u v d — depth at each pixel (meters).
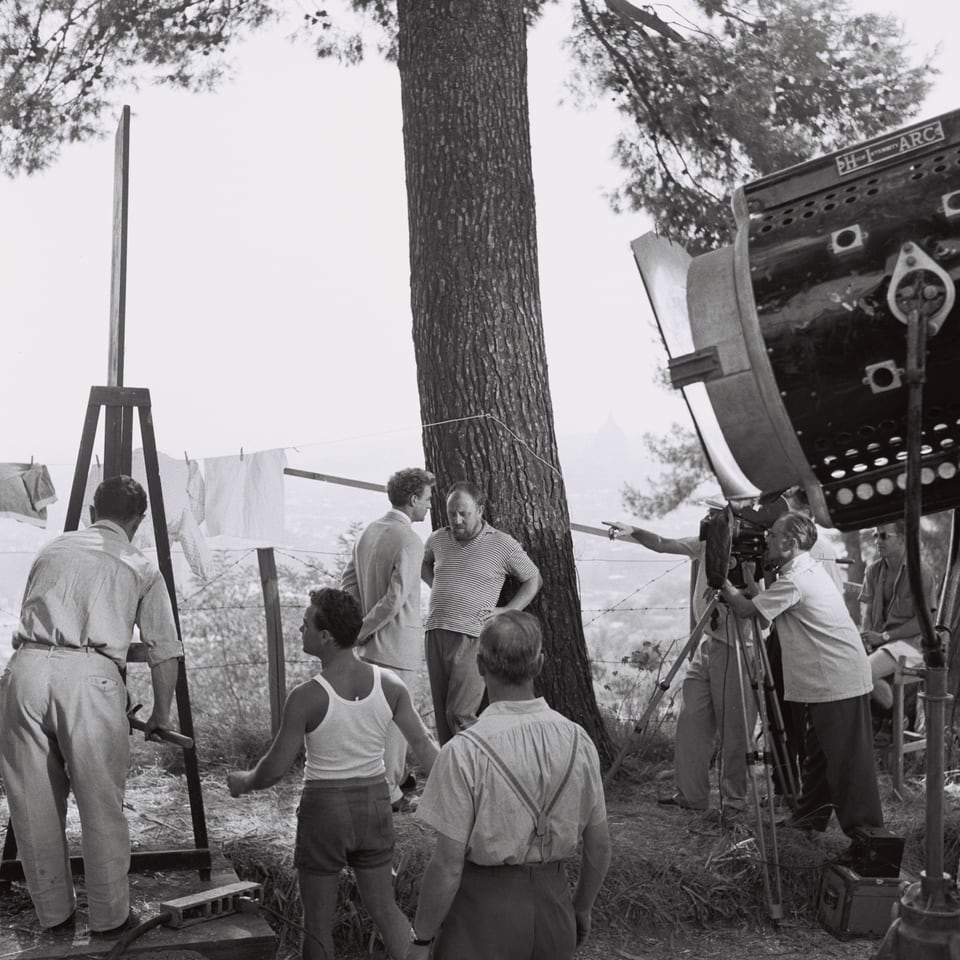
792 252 2.71
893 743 6.74
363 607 6.04
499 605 6.50
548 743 3.18
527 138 6.96
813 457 2.73
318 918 4.10
